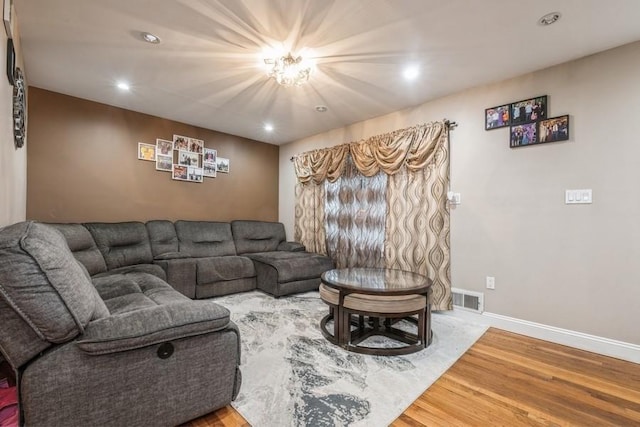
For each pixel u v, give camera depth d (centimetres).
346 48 230
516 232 269
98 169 348
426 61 248
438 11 187
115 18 198
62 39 222
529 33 210
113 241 322
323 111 366
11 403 134
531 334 258
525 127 265
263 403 159
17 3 182
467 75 272
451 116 312
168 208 406
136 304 182
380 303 218
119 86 303
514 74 269
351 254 400
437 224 312
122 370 124
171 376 134
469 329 271
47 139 315
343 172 413
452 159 311
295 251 452
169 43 226
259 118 395
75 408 115
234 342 153
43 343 113
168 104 350
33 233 118
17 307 106
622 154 222
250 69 265
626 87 221
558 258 248
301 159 480
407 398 167
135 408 127
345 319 228
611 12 187
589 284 234
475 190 294
